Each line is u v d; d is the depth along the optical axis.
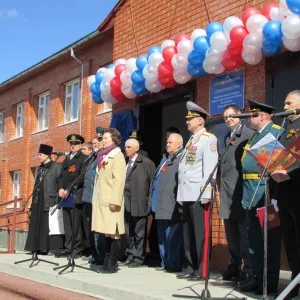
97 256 7.87
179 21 8.70
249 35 6.37
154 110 9.41
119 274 6.92
